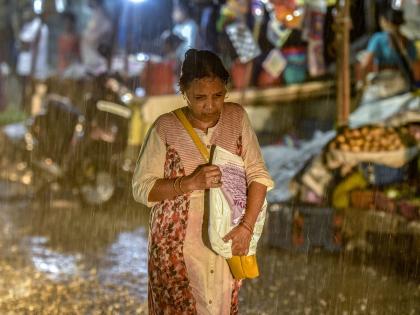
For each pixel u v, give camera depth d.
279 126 11.17
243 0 12.14
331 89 10.94
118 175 11.78
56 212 11.27
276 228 8.81
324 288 7.18
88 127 11.82
